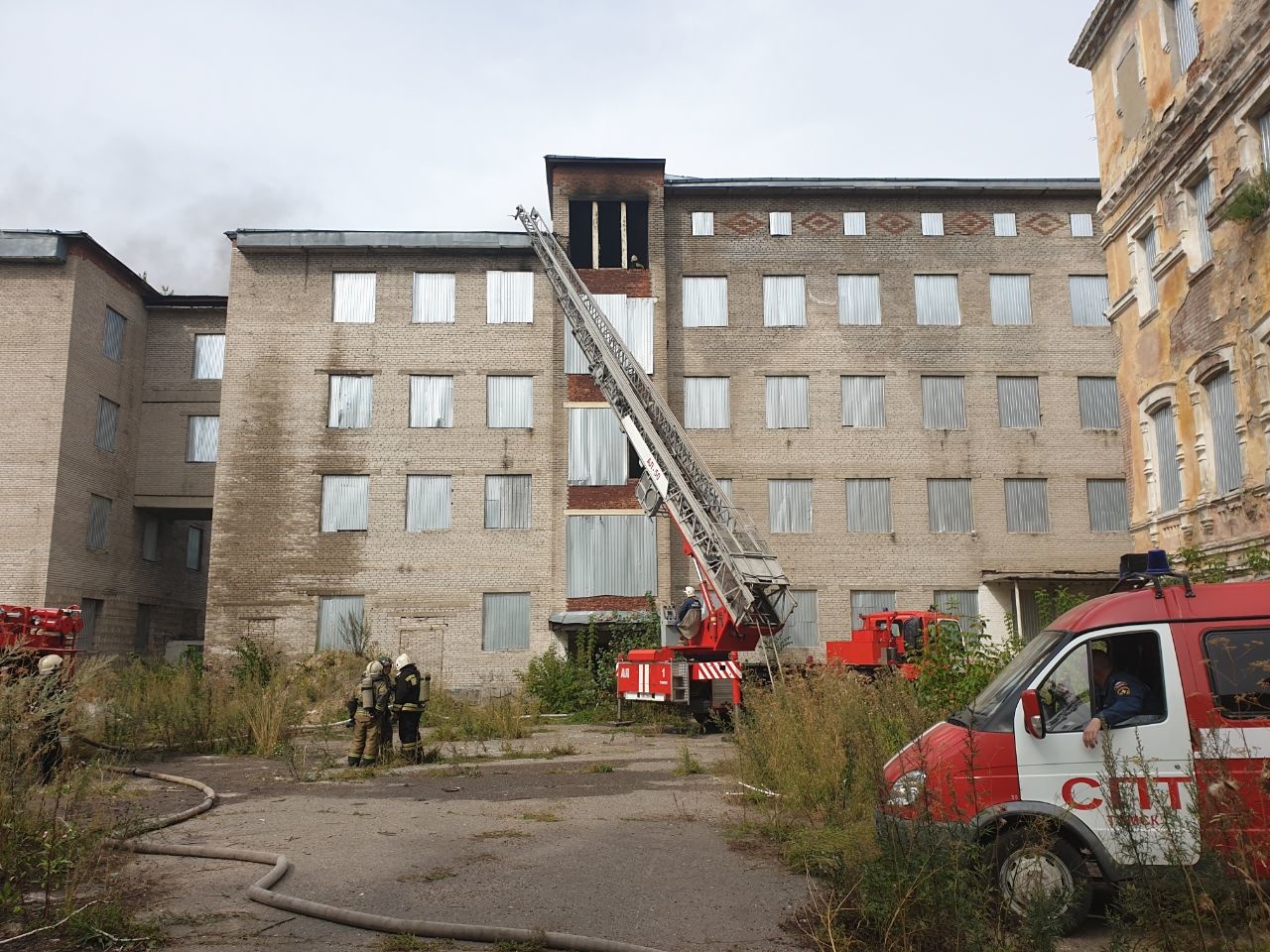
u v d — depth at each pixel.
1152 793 5.13
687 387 31.44
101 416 31.75
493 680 29.30
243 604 29.52
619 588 29.56
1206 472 14.85
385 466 30.53
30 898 5.85
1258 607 5.86
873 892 5.19
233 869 6.89
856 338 31.81
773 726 10.44
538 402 31.02
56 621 12.59
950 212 32.56
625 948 5.10
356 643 28.78
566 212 31.39
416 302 31.52
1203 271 14.80
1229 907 4.80
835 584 30.39
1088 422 31.69
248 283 31.34
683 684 18.14
